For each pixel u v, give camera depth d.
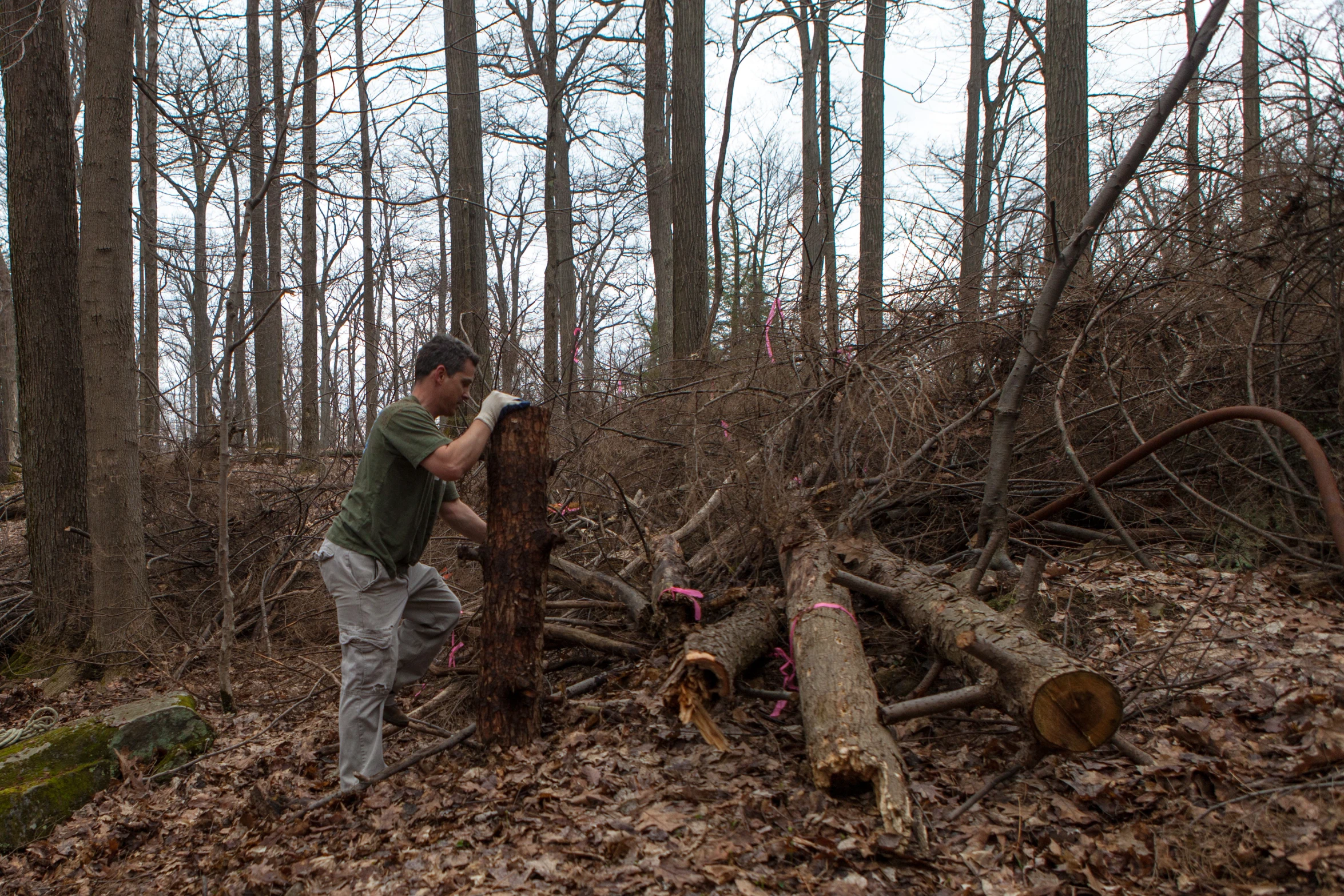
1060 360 5.19
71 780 4.03
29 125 6.52
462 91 10.39
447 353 3.68
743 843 2.68
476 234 10.41
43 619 6.46
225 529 4.95
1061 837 2.59
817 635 3.18
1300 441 2.89
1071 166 7.25
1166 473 4.39
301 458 9.62
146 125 8.70
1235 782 2.69
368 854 3.04
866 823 2.67
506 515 3.59
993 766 3.03
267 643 5.83
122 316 6.03
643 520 5.06
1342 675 3.39
